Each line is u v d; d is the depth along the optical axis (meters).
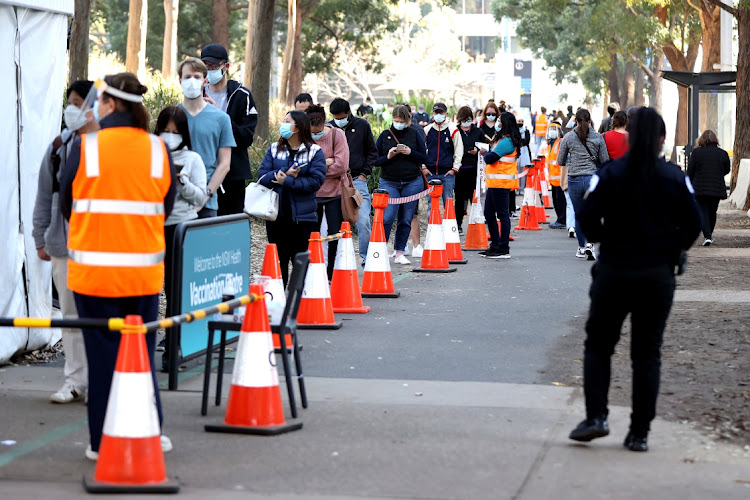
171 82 53.00
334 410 15.47
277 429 14.16
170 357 16.72
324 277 22.45
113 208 12.33
